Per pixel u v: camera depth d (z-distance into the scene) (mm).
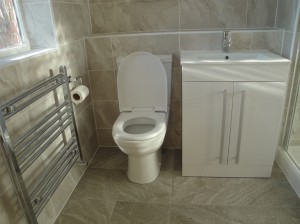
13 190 1153
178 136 2205
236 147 1728
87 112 2061
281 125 1913
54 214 1514
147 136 1542
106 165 2047
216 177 1842
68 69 1722
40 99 1367
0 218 1076
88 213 1565
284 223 1436
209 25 2043
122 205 1615
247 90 1569
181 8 2012
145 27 2100
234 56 1797
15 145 1059
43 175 1292
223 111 1633
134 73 1843
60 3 1608
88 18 2098
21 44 1486
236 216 1494
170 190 1725
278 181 1772
